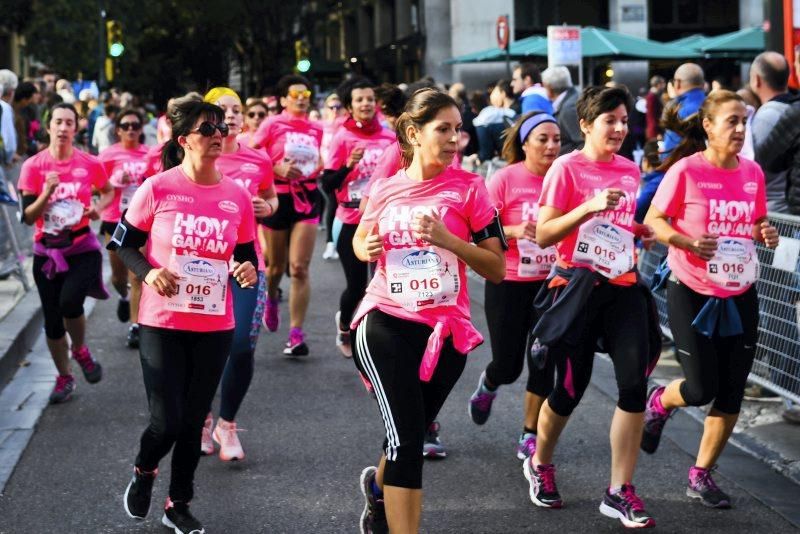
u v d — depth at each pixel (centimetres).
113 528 540
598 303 540
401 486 445
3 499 581
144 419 733
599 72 3142
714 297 543
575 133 970
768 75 783
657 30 3775
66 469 630
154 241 519
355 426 711
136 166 988
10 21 3372
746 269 544
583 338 547
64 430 710
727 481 593
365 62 4859
